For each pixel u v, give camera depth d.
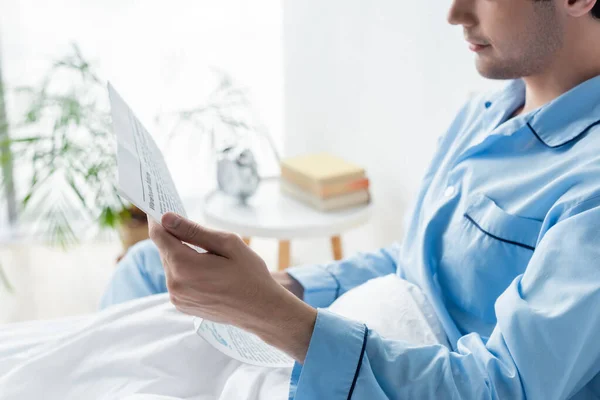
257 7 3.01
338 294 1.34
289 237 1.96
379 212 2.44
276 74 3.08
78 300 2.59
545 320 0.88
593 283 0.87
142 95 3.02
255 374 1.04
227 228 2.00
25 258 2.90
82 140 2.89
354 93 2.46
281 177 2.25
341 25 2.46
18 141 2.47
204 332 0.89
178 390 1.06
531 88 1.15
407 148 2.21
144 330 1.13
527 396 0.89
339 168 2.14
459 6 1.06
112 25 2.91
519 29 1.03
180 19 2.97
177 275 0.81
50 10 2.85
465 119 1.34
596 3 1.01
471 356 0.91
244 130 3.09
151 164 0.87
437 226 1.17
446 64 1.96
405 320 1.10
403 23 2.12
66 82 2.89
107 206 2.44
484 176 1.12
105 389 1.04
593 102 1.06
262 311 0.84
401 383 0.87
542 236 0.98
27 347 1.15
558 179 1.00
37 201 2.96
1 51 2.84
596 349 0.90
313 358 0.86
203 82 3.05
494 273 1.06
